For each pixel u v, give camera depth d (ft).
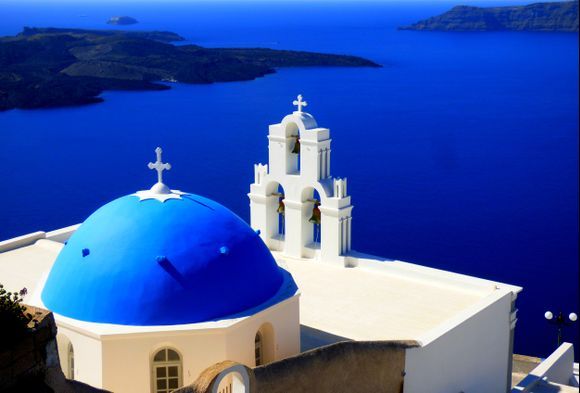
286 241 106.01
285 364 66.59
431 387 80.94
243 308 69.15
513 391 101.81
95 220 71.87
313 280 97.66
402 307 90.63
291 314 73.26
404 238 288.10
